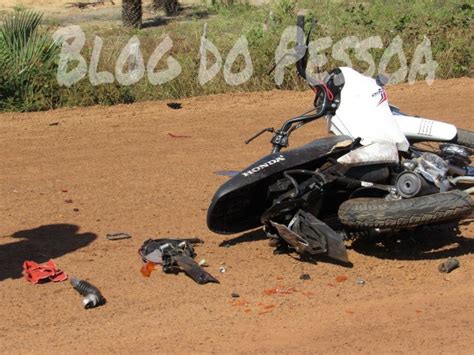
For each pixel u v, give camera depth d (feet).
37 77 44.27
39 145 36.60
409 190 21.29
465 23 57.72
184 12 96.17
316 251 22.00
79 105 44.34
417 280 21.84
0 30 46.55
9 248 24.17
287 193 22.18
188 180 31.22
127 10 82.43
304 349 18.02
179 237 25.00
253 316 19.79
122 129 39.50
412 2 71.87
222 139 37.68
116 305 20.48
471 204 20.85
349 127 22.72
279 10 64.18
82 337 18.81
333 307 20.22
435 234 24.77
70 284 21.63
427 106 44.55
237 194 22.25
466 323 19.21
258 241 24.70
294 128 23.49
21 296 20.95
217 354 17.88
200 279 21.57
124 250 24.00
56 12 95.09
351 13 60.29
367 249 23.79
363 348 18.02
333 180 21.88
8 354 18.02
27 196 29.27
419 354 17.69
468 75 53.42
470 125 40.42
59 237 25.08
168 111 43.16
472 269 22.34
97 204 28.35
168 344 18.40
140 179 31.37
